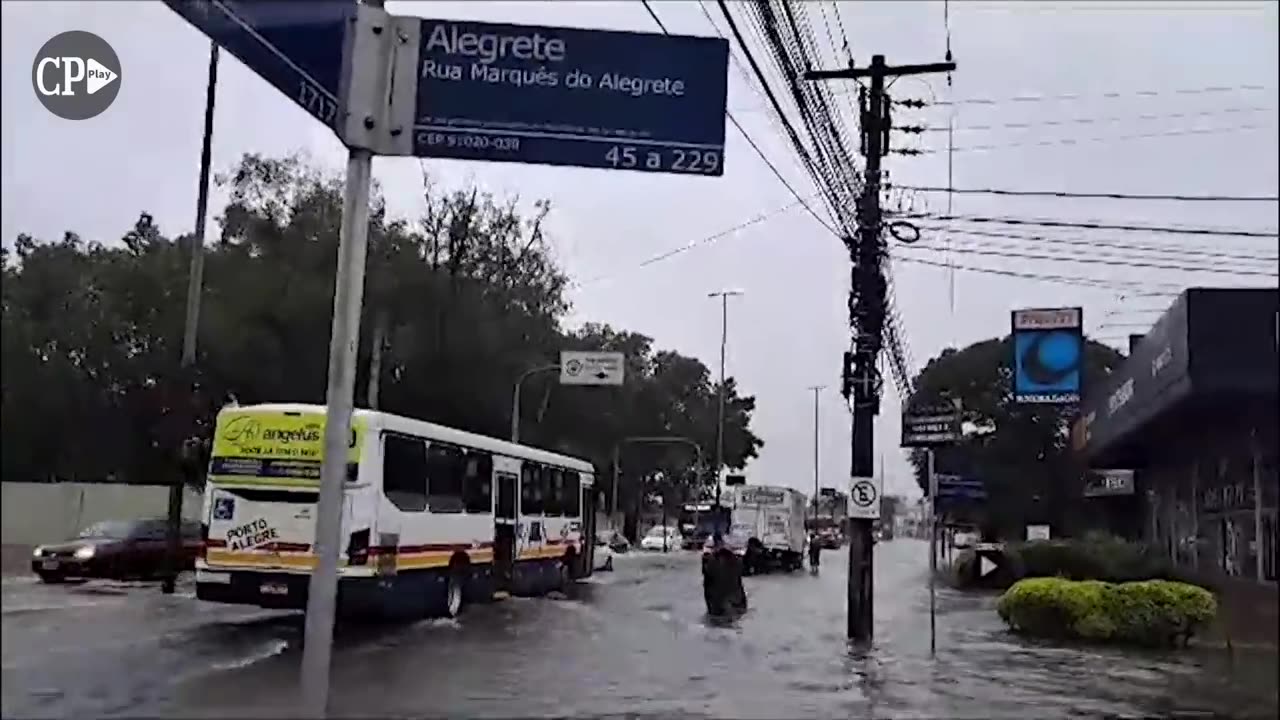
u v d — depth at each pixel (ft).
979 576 111.24
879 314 61.67
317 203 100.83
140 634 37.60
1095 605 59.62
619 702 37.93
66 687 22.66
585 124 24.11
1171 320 58.49
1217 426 70.54
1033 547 86.12
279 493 53.78
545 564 85.40
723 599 73.87
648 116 24.27
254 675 31.50
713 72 24.54
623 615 70.69
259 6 20.86
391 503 57.52
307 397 92.63
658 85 24.36
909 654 54.39
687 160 24.25
